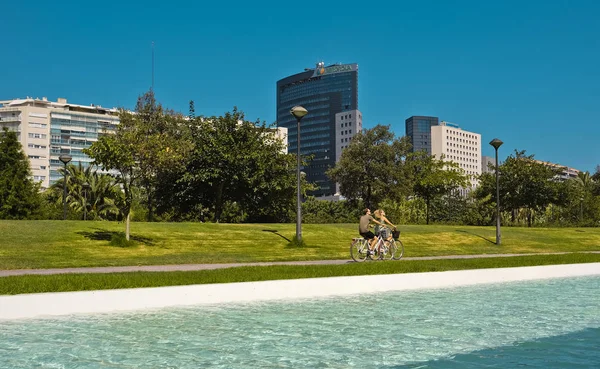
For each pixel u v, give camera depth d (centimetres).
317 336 777
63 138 11950
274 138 4388
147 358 645
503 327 852
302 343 732
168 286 1105
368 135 5791
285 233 2700
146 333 790
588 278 1605
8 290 993
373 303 1096
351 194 5900
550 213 6712
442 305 1073
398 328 839
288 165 4300
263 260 1881
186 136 3928
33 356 652
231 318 919
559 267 1652
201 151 3859
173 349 692
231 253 2081
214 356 657
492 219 6475
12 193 4388
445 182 5391
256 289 1138
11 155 4647
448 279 1425
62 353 666
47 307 936
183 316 936
